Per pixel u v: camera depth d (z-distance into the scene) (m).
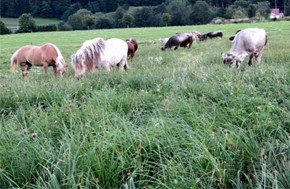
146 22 91.38
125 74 9.29
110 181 4.02
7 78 12.73
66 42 37.75
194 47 25.06
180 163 4.02
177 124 4.98
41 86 8.13
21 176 4.13
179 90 7.14
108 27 93.25
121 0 115.75
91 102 6.52
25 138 4.73
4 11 115.88
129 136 4.59
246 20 74.81
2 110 6.92
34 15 115.69
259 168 4.00
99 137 4.65
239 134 4.54
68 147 4.25
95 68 11.61
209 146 4.37
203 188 3.75
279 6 109.75
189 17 92.94
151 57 17.31
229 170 3.98
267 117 5.11
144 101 6.73
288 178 3.59
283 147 4.21
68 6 115.25
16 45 36.03
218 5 115.31
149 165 4.21
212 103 6.09
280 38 26.28
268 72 7.91
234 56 12.42
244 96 6.12
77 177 3.91
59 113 5.89
